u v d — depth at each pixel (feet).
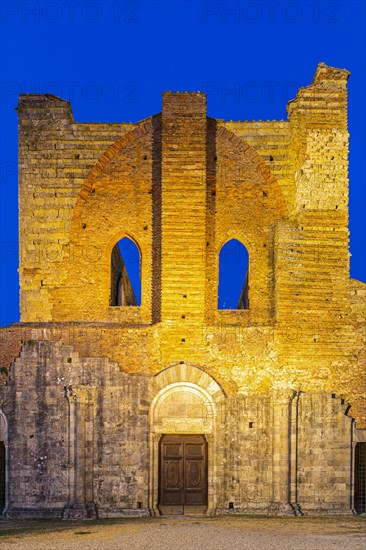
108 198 122.62
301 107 119.24
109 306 121.08
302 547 81.30
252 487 111.24
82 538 88.33
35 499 109.70
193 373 112.88
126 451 111.24
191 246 115.55
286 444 111.14
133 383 112.16
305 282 115.44
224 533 91.25
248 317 120.26
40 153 123.03
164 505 112.06
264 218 122.11
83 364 112.27
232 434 112.27
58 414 111.24
